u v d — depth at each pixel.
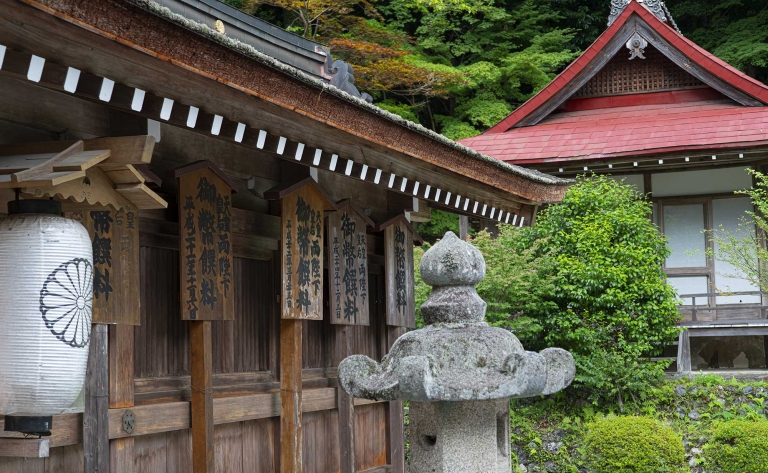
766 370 15.33
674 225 17.14
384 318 9.38
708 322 15.87
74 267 4.28
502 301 14.84
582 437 13.58
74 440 5.06
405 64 20.45
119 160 4.41
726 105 17.97
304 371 7.95
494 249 14.80
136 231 5.58
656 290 14.61
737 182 16.80
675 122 17.06
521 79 25.22
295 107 5.54
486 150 17.73
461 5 22.64
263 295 7.40
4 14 3.71
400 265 9.20
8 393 4.16
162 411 5.82
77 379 4.29
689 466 12.70
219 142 6.75
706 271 16.89
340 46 19.98
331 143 6.65
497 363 4.59
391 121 6.61
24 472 4.85
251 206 7.21
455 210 9.25
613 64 18.95
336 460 8.25
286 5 20.09
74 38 4.03
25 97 4.90
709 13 27.27
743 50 24.61
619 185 16.78
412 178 7.98
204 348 6.10
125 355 5.53
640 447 11.82
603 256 14.82
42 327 4.16
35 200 4.32
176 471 6.09
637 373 14.08
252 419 6.93
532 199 9.74
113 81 4.46
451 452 4.74
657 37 17.92
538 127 18.66
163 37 4.28
